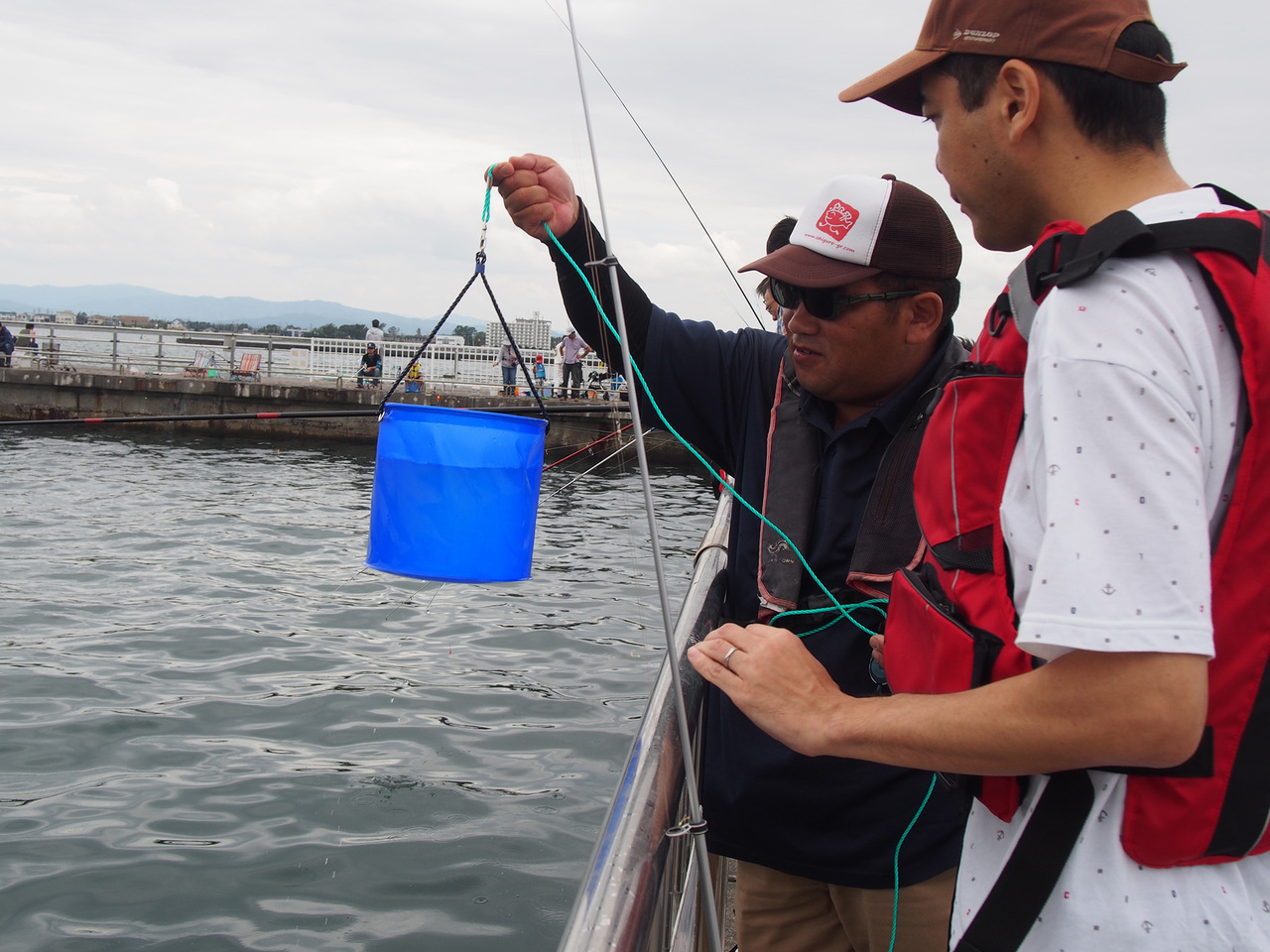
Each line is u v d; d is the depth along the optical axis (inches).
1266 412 32.8
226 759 194.5
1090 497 32.0
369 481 657.0
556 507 527.2
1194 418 32.5
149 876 152.3
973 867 41.3
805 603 66.6
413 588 340.2
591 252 72.3
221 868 155.4
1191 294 33.4
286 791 181.0
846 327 62.4
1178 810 34.3
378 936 139.2
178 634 275.9
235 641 271.1
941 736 36.1
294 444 890.1
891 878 64.3
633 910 36.9
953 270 63.6
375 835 166.6
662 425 77.6
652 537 48.6
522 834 168.1
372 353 926.4
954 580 40.7
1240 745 33.8
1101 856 35.8
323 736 207.2
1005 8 39.2
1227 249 33.4
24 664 244.7
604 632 290.2
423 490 60.7
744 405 76.1
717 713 70.3
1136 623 30.9
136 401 899.4
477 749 202.7
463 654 265.6
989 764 35.0
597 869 39.0
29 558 367.2
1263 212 36.3
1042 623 32.0
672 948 50.0
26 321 1073.5
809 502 67.2
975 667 38.3
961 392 40.5
